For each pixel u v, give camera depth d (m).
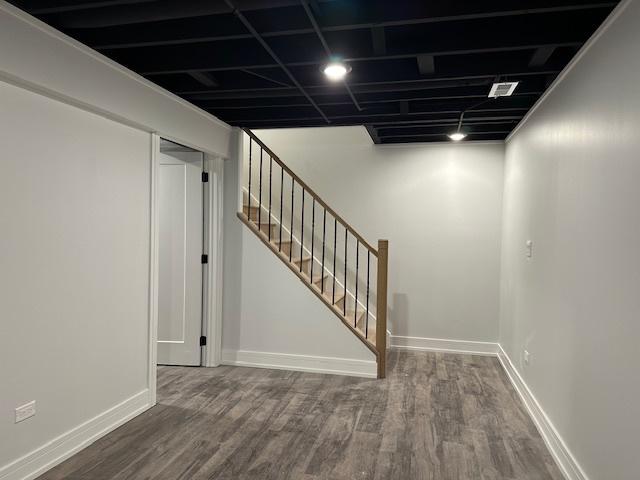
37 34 2.21
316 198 4.30
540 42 2.30
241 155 4.39
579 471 2.29
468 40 2.39
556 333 2.75
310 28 2.18
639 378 1.71
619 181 1.92
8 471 2.23
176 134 3.47
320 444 2.81
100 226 2.81
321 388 3.80
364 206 5.14
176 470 2.49
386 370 4.32
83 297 2.69
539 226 3.21
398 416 3.25
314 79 3.02
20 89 2.25
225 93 3.43
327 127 4.77
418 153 5.03
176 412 3.26
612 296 1.96
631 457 1.77
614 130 1.98
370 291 5.14
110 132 2.88
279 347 4.30
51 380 2.47
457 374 4.23
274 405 3.42
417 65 2.87
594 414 2.14
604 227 2.06
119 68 2.78
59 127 2.49
